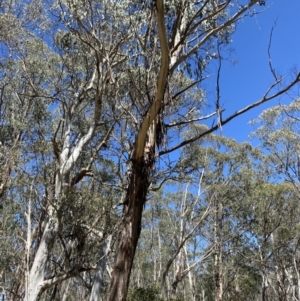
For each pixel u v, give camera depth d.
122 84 9.23
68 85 14.82
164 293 23.22
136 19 7.81
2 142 15.37
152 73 7.45
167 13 7.28
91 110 14.89
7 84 15.78
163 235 30.03
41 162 13.88
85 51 13.21
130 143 8.94
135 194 6.16
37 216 13.06
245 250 22.56
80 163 13.97
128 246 5.87
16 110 15.81
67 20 10.64
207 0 6.62
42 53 15.03
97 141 14.13
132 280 32.66
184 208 23.66
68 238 12.82
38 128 15.62
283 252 22.81
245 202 21.83
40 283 11.13
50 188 12.64
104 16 10.25
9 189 13.68
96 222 11.66
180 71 7.96
